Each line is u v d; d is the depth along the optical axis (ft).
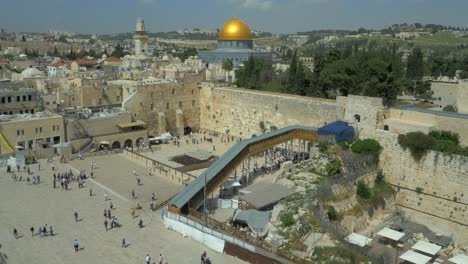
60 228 199.11
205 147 363.97
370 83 318.45
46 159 309.01
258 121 364.99
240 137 385.09
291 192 221.87
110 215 214.90
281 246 174.91
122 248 181.27
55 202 230.07
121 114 362.74
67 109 380.58
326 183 215.31
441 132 244.22
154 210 224.53
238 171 289.74
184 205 207.51
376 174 249.14
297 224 185.26
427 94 415.44
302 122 326.85
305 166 254.88
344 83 344.69
